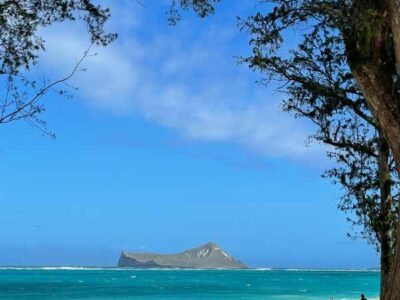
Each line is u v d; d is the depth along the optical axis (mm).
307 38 14258
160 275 192500
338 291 89188
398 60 7773
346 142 15914
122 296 75500
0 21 9945
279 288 99812
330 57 14398
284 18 12586
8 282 119688
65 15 10398
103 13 10805
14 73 10055
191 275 197125
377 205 15695
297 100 15570
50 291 86125
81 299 68875
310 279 155875
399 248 7711
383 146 13984
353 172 16141
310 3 11609
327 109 15289
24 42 10109
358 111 14727
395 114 8125
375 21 8250
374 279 157125
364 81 8359
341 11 9969
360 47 8375
